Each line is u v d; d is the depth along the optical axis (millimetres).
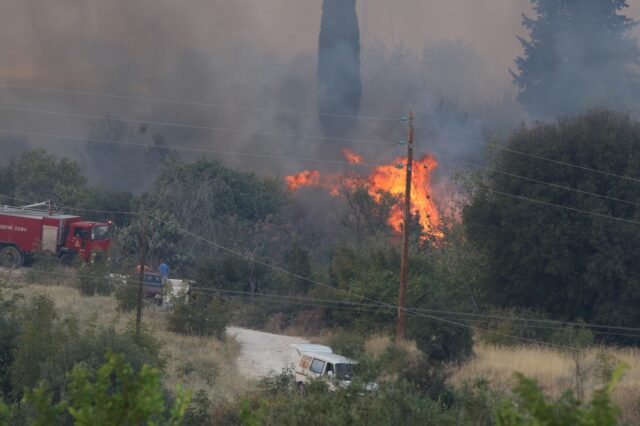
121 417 14453
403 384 38625
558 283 151750
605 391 13438
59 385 62938
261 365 124062
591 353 118312
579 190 145875
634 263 142500
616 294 144875
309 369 91625
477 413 40062
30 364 73250
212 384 99688
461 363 106062
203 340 137000
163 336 132875
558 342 132125
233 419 63875
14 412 51562
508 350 126562
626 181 145875
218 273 187875
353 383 36469
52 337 77312
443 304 153000
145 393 14500
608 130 151750
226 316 152000
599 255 142875
